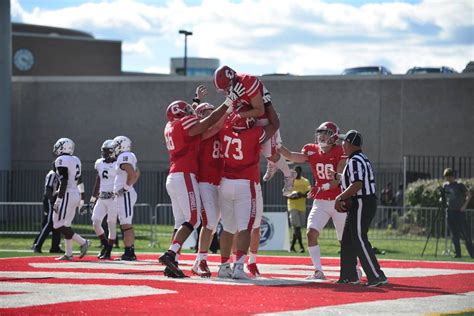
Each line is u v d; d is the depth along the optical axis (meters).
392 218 28.31
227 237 12.60
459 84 41.28
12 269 14.02
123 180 17.12
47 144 46.22
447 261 18.86
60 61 69.88
